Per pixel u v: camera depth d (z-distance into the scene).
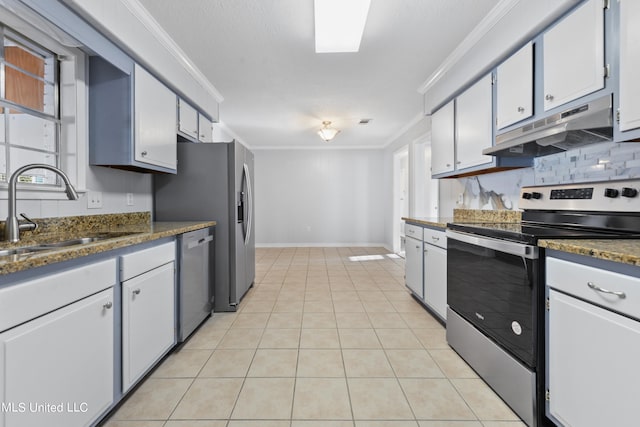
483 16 2.00
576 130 1.38
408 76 2.91
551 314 1.19
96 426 1.26
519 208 2.07
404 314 2.56
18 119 1.62
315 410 1.38
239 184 2.78
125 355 1.35
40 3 1.27
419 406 1.41
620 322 0.91
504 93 1.93
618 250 0.95
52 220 1.64
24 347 0.88
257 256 5.34
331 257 5.23
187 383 1.59
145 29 1.97
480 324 1.65
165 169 2.33
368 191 6.45
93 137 1.89
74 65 1.77
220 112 4.07
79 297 1.08
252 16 1.99
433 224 2.37
